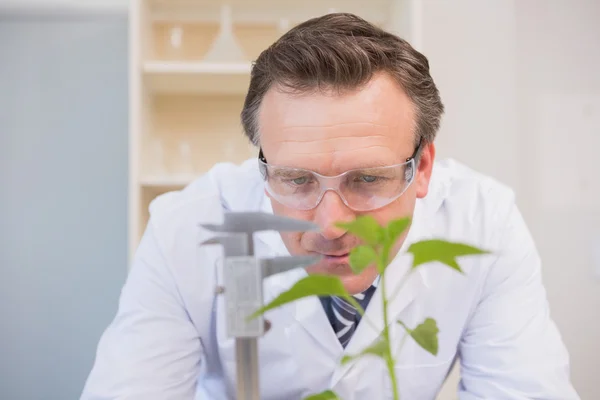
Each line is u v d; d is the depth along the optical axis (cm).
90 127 292
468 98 308
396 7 273
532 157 308
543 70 309
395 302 140
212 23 283
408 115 111
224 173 163
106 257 290
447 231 150
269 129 108
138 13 247
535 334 136
